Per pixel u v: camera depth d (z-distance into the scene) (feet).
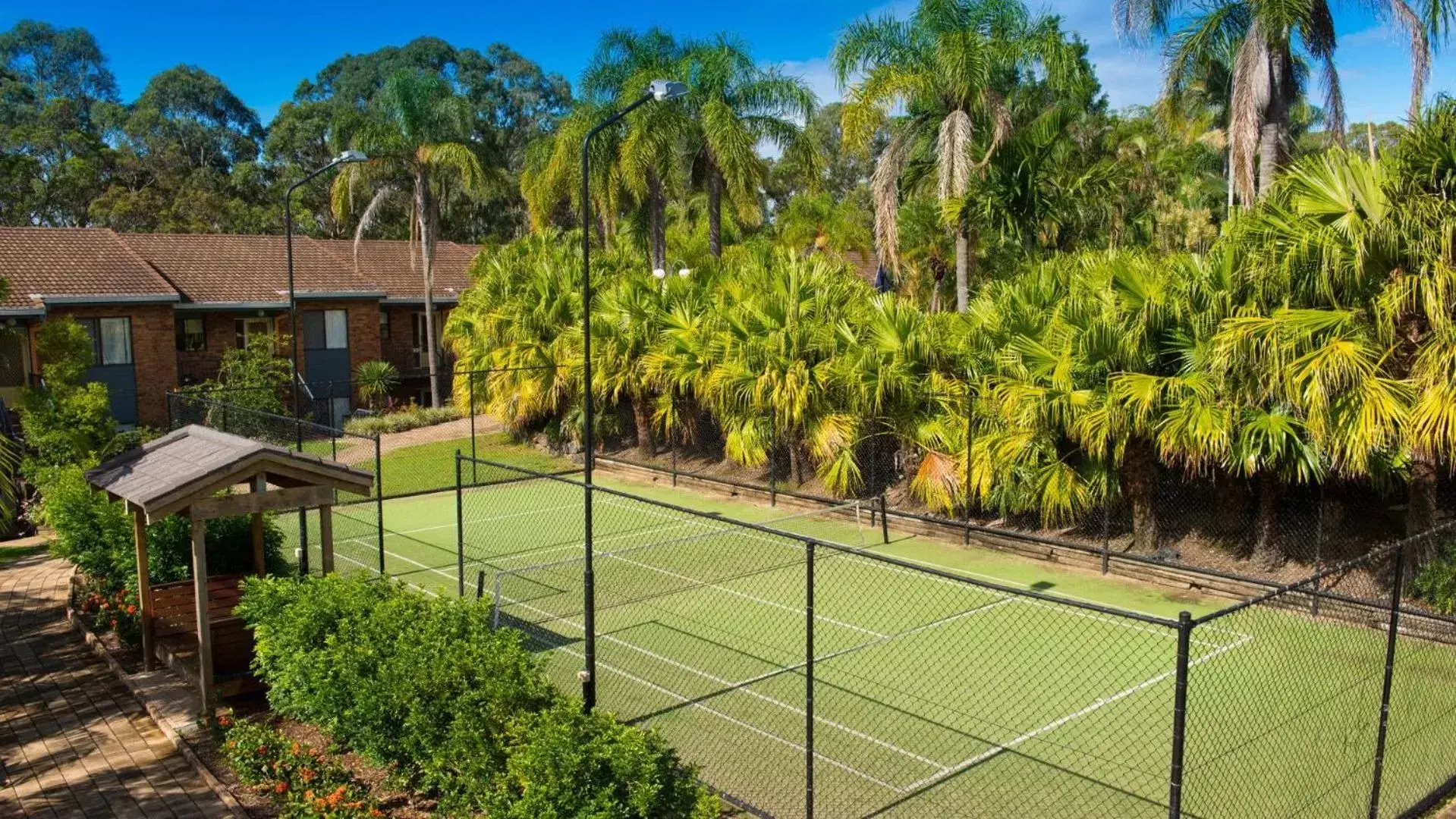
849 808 26.14
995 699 33.40
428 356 133.69
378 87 237.86
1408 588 38.99
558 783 21.63
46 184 179.52
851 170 220.43
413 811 26.68
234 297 110.11
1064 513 51.62
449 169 127.75
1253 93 61.93
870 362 60.18
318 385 118.01
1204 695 32.86
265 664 32.53
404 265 138.72
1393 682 33.01
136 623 40.73
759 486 69.51
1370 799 25.35
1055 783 27.30
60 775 30.35
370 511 69.87
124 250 107.14
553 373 85.56
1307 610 40.98
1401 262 37.32
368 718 27.50
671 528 62.85
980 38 74.08
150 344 101.65
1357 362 36.91
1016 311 56.18
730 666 37.19
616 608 45.06
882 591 46.75
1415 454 38.60
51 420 71.05
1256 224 41.73
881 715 32.30
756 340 66.28
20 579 54.85
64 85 266.77
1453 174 35.94
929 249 94.73
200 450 36.55
